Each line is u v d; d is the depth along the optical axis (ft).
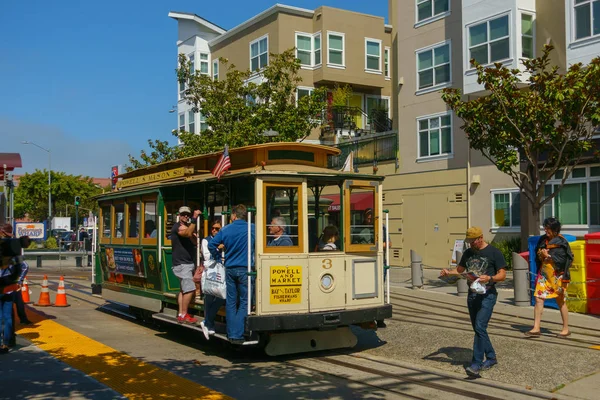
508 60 70.59
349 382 25.62
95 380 25.45
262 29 107.45
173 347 33.30
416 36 86.33
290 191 29.53
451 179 80.12
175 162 39.29
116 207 44.73
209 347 33.32
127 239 42.32
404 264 86.38
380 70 111.55
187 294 33.63
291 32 104.99
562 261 33.12
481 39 73.92
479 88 74.08
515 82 49.49
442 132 81.87
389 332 35.91
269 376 26.63
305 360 29.94
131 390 24.02
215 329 30.99
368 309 30.73
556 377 25.57
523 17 70.33
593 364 27.32
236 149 32.22
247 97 83.05
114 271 44.88
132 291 41.63
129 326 40.42
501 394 23.67
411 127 86.28
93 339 35.22
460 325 37.52
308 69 106.83
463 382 25.52
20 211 193.36
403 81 87.86
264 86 77.41
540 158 63.52
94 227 50.90
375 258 31.65
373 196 31.68
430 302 47.50
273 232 28.94
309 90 106.93
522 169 67.77
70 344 33.17
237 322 28.43
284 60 79.00
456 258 59.47
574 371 26.32
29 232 91.97
